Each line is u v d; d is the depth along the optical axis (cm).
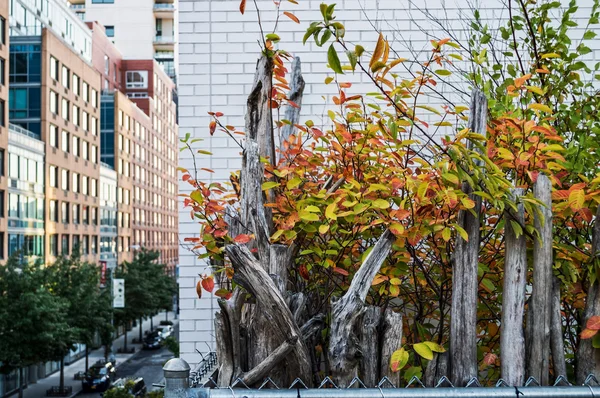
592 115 380
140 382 2830
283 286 271
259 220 280
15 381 3312
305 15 664
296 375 249
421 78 345
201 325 634
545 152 296
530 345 259
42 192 4241
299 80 519
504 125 293
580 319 314
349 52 245
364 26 661
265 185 303
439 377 256
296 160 388
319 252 314
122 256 6656
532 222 264
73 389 3447
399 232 253
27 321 2492
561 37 392
